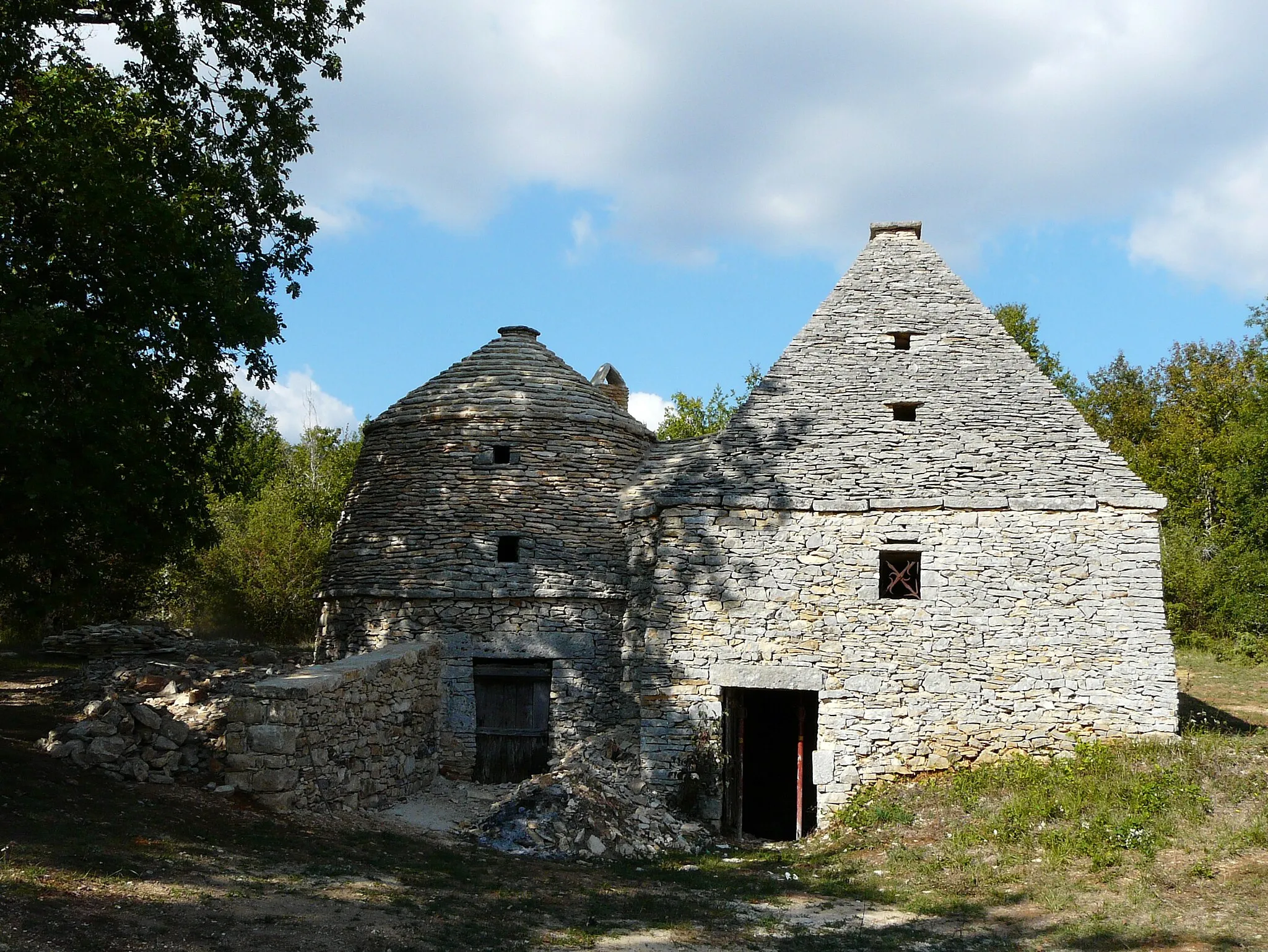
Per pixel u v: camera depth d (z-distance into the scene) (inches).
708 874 529.3
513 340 858.1
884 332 721.0
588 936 390.9
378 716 613.6
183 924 328.5
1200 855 466.3
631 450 824.3
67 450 466.6
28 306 457.1
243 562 1254.3
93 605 1027.9
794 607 644.1
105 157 448.5
